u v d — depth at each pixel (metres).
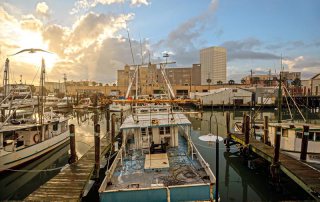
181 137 19.56
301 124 21.23
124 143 15.59
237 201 14.48
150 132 15.77
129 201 10.10
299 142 19.16
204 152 24.06
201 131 35.38
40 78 23.91
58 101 75.62
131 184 11.25
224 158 22.27
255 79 111.62
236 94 67.12
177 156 14.68
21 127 20.17
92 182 14.55
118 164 13.77
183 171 12.56
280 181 15.07
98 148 15.01
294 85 87.06
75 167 14.63
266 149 18.30
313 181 12.16
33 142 22.36
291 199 14.15
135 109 19.64
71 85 118.12
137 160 14.28
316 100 66.25
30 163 20.17
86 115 58.97
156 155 14.24
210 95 66.69
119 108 55.00
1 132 17.91
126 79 73.00
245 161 20.17
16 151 18.44
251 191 15.80
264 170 18.66
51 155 23.70
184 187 10.14
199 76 161.38
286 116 52.56
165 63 21.73
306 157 17.09
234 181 17.38
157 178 11.86
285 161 15.38
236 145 24.48
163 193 10.15
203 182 11.16
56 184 12.12
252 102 63.19
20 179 18.45
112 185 11.27
